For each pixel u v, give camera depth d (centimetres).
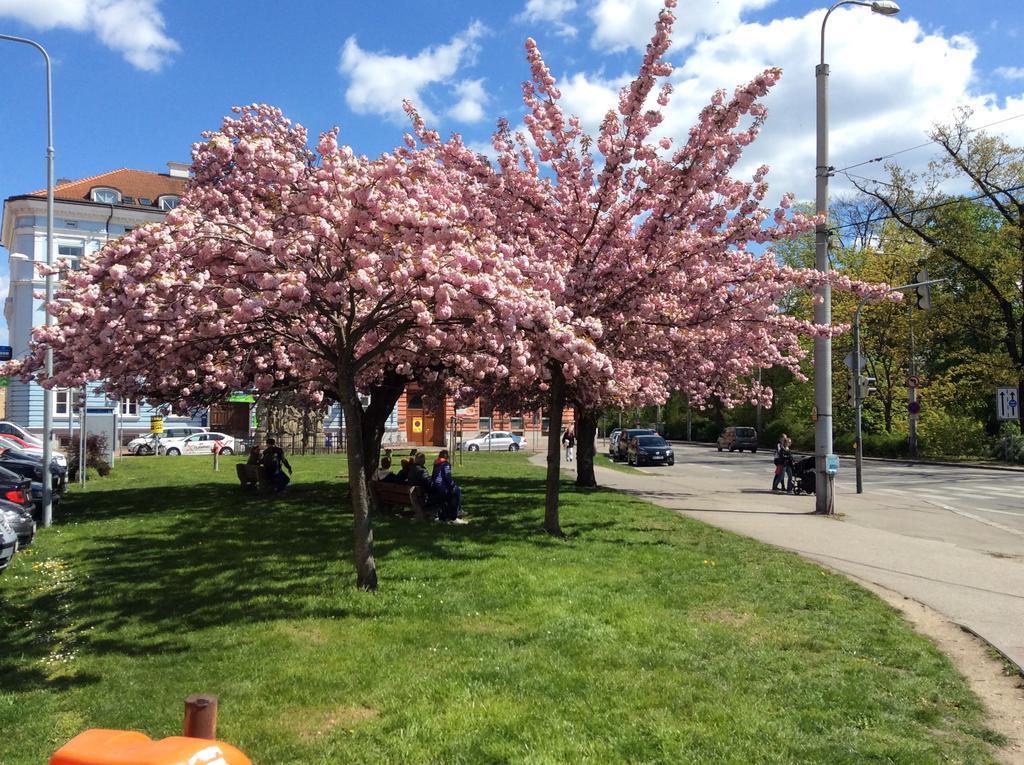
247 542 1046
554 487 1139
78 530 1204
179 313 671
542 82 1143
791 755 409
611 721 452
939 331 4131
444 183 908
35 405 4012
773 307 1157
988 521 1525
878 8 1452
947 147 3700
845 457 4272
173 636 637
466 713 460
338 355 793
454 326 816
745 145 1016
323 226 682
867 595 773
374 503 1384
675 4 993
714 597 748
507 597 729
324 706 480
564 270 1042
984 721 465
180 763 190
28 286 4206
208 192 812
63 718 476
